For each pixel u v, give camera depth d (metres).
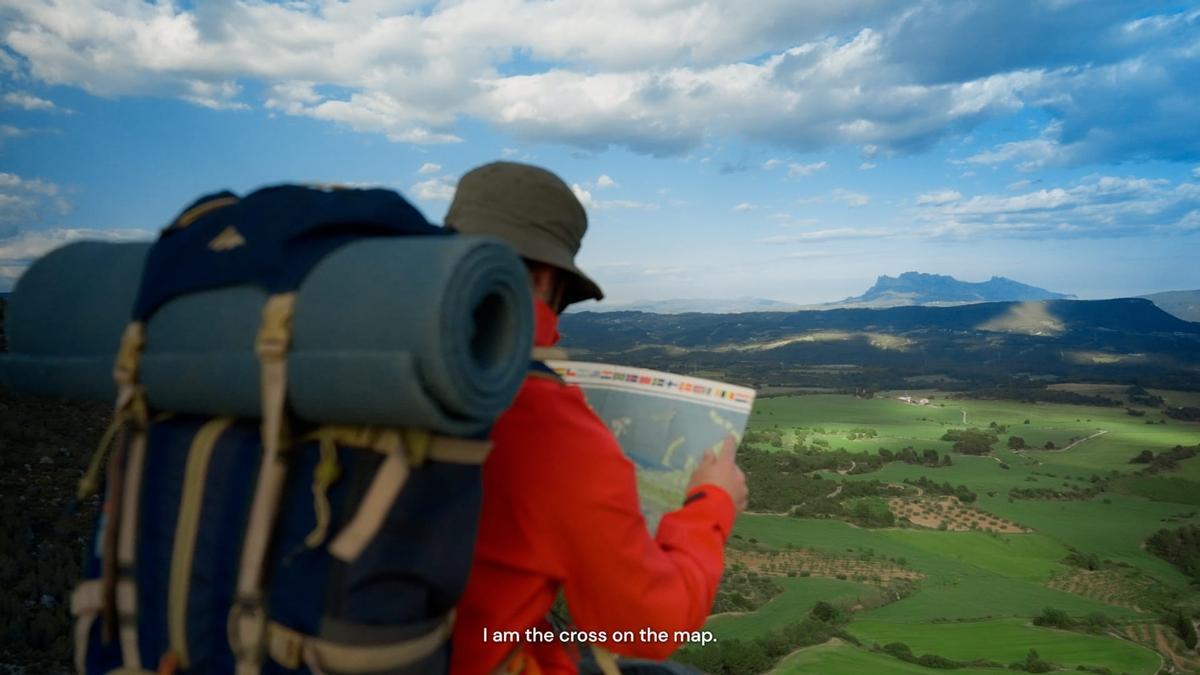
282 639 1.08
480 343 1.10
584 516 1.36
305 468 1.12
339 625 1.05
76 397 1.41
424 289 0.97
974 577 103.25
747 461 163.12
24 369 1.43
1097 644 79.31
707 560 1.55
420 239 1.08
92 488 1.26
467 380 1.00
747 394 1.73
